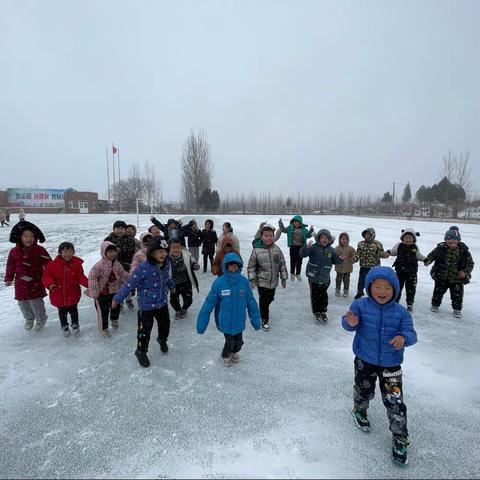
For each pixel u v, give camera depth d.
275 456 2.71
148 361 4.16
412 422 3.17
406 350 4.71
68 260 5.03
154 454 2.74
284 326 5.59
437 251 6.06
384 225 26.59
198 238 9.84
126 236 6.53
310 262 5.76
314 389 3.68
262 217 41.75
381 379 2.89
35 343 4.91
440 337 5.15
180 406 3.37
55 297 4.95
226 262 4.01
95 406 3.37
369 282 2.92
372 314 2.93
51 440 2.91
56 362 4.32
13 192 54.59
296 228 8.62
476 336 5.20
